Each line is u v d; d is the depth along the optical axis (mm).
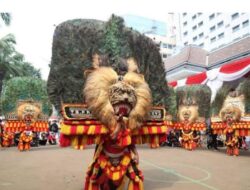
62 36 3939
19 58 25609
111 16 4148
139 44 4348
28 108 11531
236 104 9570
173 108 10961
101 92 3588
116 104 3635
